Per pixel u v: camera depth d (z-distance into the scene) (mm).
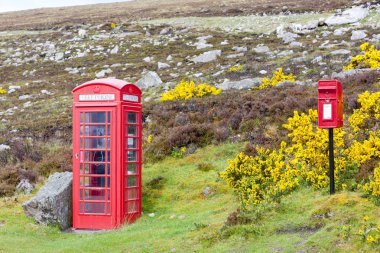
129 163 15141
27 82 41562
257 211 11688
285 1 80875
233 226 11242
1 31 78688
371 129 15109
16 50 55938
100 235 13742
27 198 17094
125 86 15125
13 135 25500
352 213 10414
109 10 102812
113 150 14797
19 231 14172
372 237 9055
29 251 12219
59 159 20219
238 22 55156
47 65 47469
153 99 28781
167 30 55219
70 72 43469
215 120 21578
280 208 11695
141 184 15867
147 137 21234
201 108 23422
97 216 14883
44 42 59344
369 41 35312
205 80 31625
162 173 17875
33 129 26219
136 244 12039
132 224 14508
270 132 18812
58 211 14891
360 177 12430
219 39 46875
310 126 13773
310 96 21422
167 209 15438
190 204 15266
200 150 19172
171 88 30938
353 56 30609
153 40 51344
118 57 46031
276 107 20516
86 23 73188
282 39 42375
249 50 39719
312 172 12758
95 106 14961
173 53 44344
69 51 51531
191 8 87125
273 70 31047
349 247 9141
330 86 11828
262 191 12852
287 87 24172
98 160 15023
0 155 21688
